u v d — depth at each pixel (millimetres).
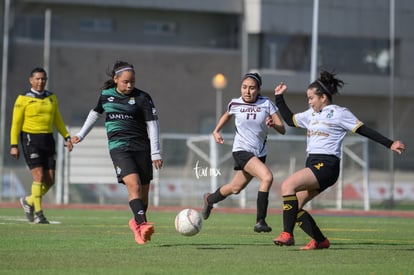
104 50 155250
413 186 106562
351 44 161500
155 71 158750
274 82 157375
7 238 41094
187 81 160125
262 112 42344
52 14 152875
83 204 91438
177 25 161250
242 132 42625
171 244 39250
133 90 37375
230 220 64438
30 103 52656
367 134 35344
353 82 161375
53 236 42719
